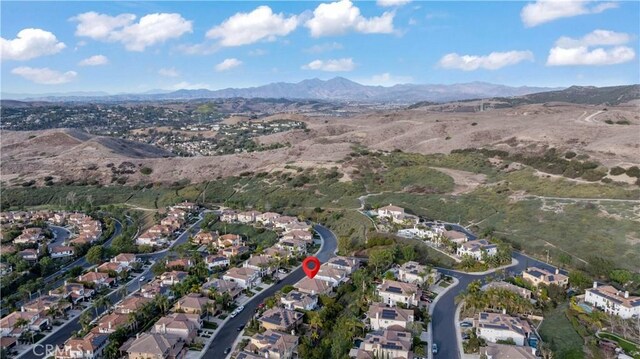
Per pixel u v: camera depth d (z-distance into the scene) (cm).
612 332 9594
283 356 9350
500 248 14112
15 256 15675
